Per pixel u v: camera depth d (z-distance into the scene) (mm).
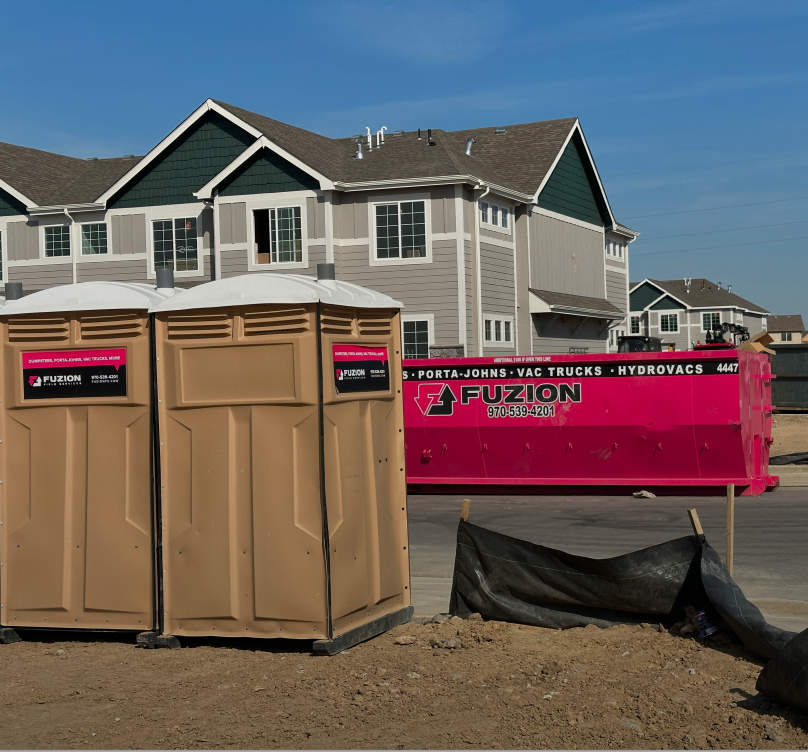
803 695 5457
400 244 28109
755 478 16891
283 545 7348
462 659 7016
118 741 5707
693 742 5250
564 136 35344
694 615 7211
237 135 29609
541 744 5348
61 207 31484
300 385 7324
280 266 28359
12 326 8125
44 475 8039
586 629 7586
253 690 6539
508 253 31250
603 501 16672
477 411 18047
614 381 17188
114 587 7836
